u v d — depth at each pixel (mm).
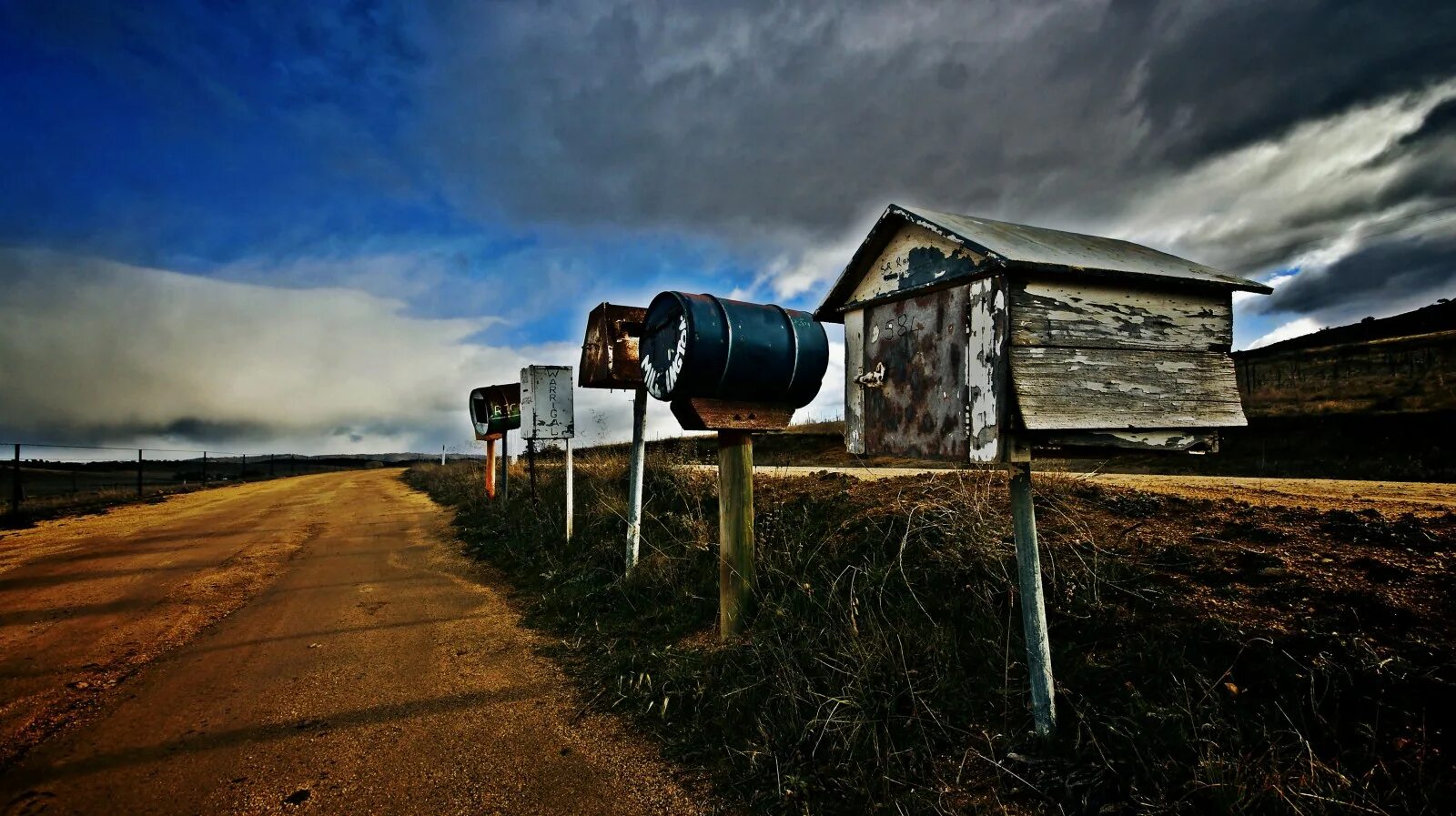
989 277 2572
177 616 5852
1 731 3594
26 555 9312
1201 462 11375
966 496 4656
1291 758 2322
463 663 4523
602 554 6648
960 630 3564
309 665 4555
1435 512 4113
